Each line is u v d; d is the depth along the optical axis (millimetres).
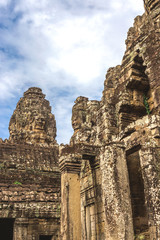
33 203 18922
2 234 22062
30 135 33844
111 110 15148
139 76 15172
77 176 14820
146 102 15000
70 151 15227
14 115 37031
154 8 15031
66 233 13555
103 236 12719
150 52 13188
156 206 8023
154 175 8422
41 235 18672
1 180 21766
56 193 19969
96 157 14312
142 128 9836
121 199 8906
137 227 10969
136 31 16609
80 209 14211
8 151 24938
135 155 12180
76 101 30016
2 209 18078
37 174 23734
